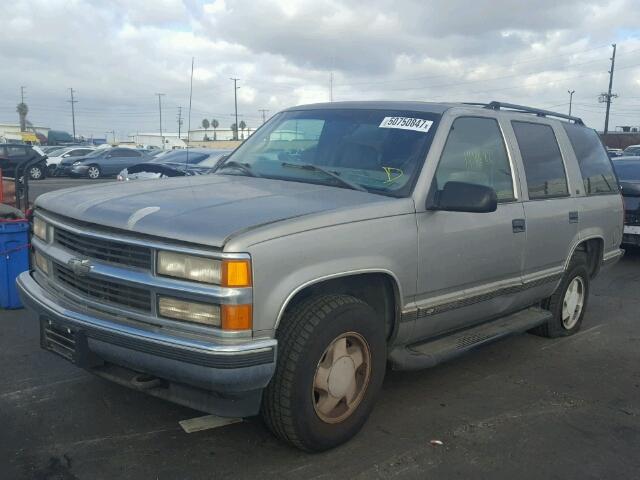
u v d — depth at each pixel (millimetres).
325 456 3549
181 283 3053
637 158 10891
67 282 3611
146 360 3137
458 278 4164
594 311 6980
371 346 3641
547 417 4195
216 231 3025
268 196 3654
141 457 3463
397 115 4383
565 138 5617
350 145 4305
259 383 3078
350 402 3650
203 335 3021
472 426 4012
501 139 4742
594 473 3488
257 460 3473
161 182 4148
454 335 4543
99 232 3322
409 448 3684
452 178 4172
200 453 3523
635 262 9961
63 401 4121
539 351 5574
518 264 4727
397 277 3711
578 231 5523
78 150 31172
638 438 3934
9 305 6152
